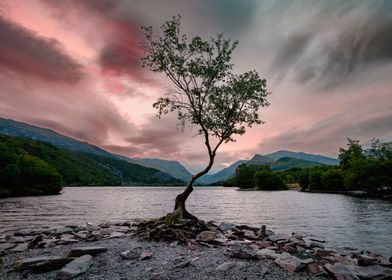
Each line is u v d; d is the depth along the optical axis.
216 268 12.42
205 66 23.50
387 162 103.88
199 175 23.31
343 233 29.36
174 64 22.81
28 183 117.44
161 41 23.30
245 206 67.44
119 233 21.69
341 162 143.25
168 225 19.98
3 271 12.48
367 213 50.28
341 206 66.00
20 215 45.50
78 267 12.21
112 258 14.22
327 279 11.61
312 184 163.12
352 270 12.77
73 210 55.28
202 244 17.53
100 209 58.44
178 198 23.11
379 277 11.98
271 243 18.97
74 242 18.80
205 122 24.09
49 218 41.69
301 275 11.96
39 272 12.38
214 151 23.88
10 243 18.61
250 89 23.48
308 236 26.95
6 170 102.00
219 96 23.94
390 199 92.31
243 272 11.97
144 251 15.40
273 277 11.55
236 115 24.36
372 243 24.17
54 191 128.88
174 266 12.66
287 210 56.78
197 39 23.12
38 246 17.64
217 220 40.47
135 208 62.25
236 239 20.66
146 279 11.10
